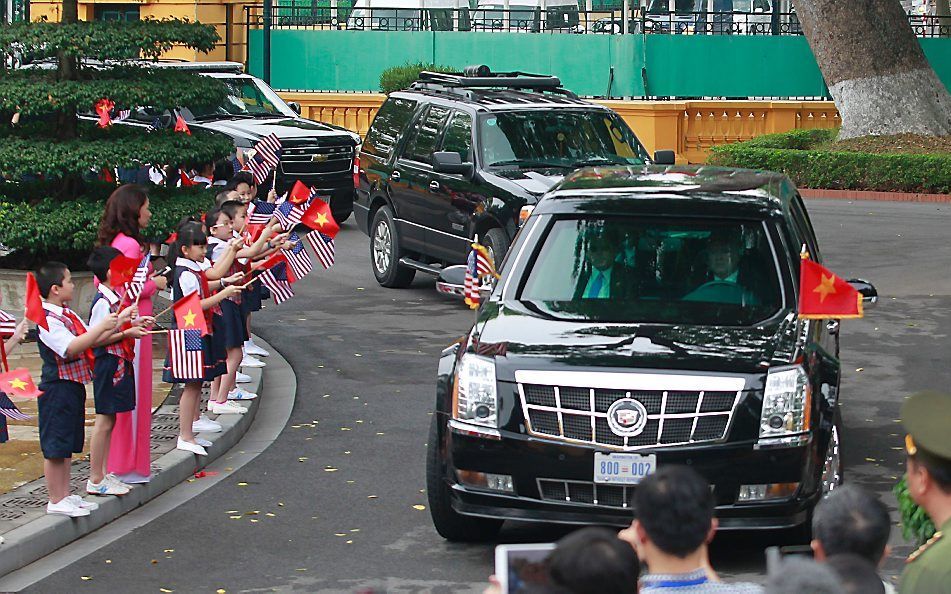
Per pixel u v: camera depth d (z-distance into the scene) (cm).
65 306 1281
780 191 1451
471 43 4888
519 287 1351
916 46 4344
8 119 2198
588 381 1155
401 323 2336
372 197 2698
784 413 1152
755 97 4806
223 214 1700
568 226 1392
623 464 1136
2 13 3622
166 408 1717
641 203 1399
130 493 1374
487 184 2356
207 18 4925
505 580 600
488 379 1184
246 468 1528
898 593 631
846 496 624
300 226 3341
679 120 4431
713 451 1134
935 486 612
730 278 1334
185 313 1364
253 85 3606
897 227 3319
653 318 1275
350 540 1277
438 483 1241
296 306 2486
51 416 1267
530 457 1155
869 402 1805
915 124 4269
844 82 4344
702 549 644
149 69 2119
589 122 2528
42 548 1231
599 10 4991
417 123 2623
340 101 4703
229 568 1200
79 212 2019
